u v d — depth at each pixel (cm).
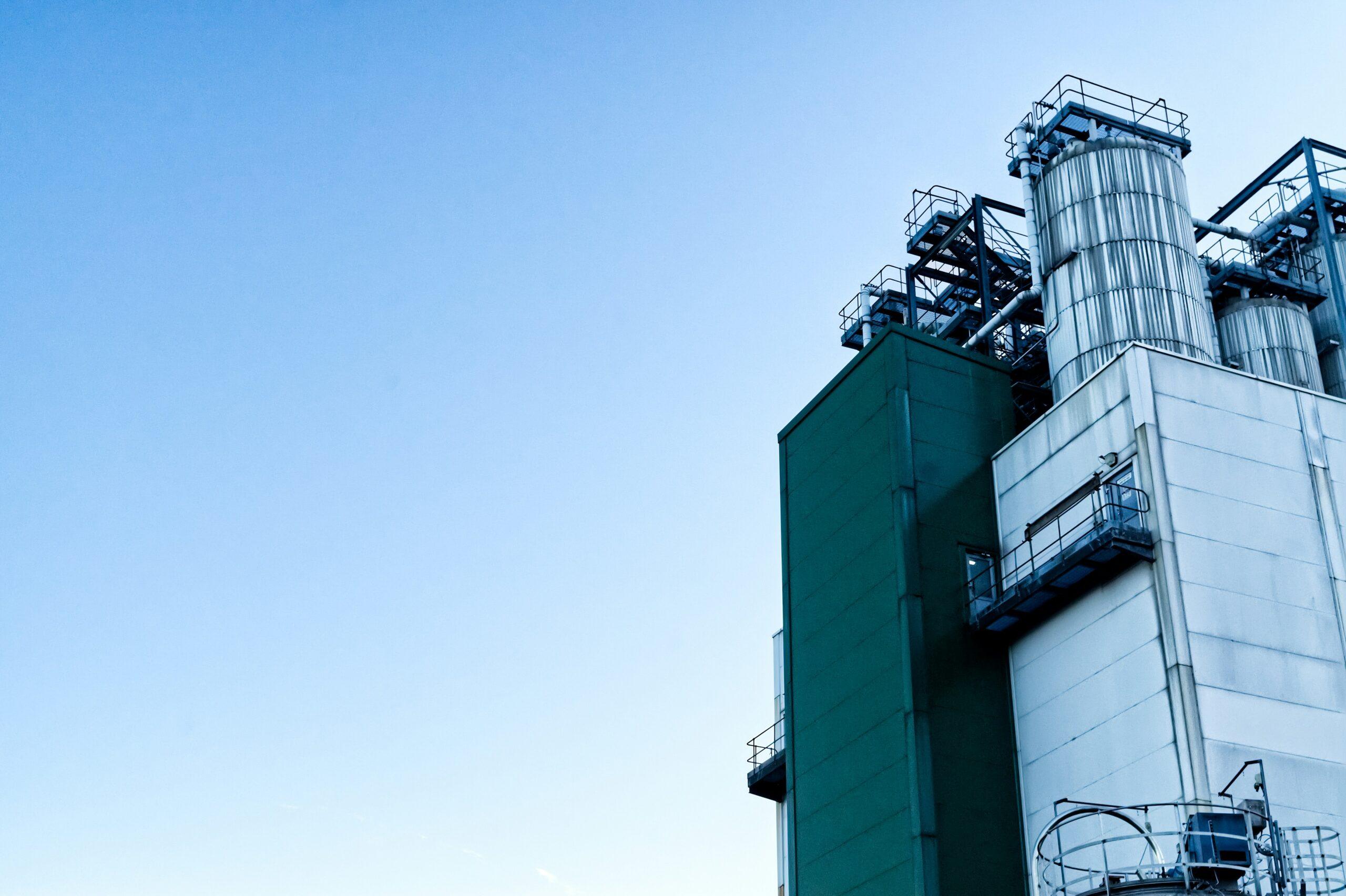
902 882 3897
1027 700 4156
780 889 5303
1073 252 4881
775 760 5150
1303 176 5519
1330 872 3500
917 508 4394
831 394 4944
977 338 5322
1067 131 5422
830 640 4550
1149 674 3719
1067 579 4019
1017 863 3972
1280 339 5131
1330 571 3991
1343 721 3750
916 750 4003
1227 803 3466
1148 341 4572
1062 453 4291
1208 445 4031
